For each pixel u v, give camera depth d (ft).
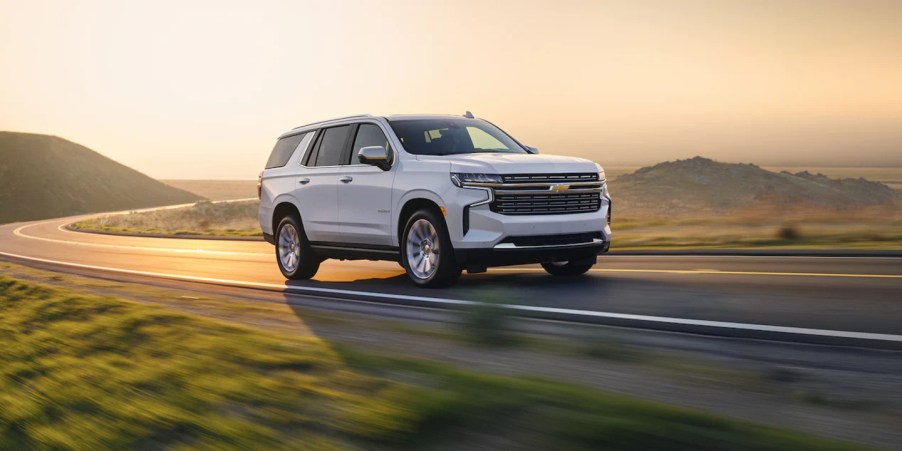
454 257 28.94
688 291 26.45
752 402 13.01
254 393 13.75
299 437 11.39
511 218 27.99
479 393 12.50
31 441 12.73
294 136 38.58
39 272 44.83
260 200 39.78
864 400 13.02
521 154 31.14
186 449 11.41
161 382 15.14
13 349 20.21
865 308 22.04
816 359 16.25
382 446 10.80
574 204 29.25
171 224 185.37
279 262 38.14
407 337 19.86
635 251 41.32
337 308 26.61
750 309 22.49
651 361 16.01
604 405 11.61
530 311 23.65
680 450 9.88
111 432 12.51
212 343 18.51
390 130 32.45
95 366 17.07
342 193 33.58
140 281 39.52
